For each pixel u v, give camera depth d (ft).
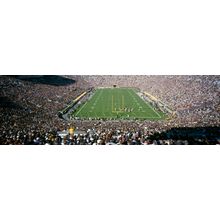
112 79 483.92
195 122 201.16
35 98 291.17
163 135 165.37
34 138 155.63
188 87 336.90
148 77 460.55
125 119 242.37
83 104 309.63
